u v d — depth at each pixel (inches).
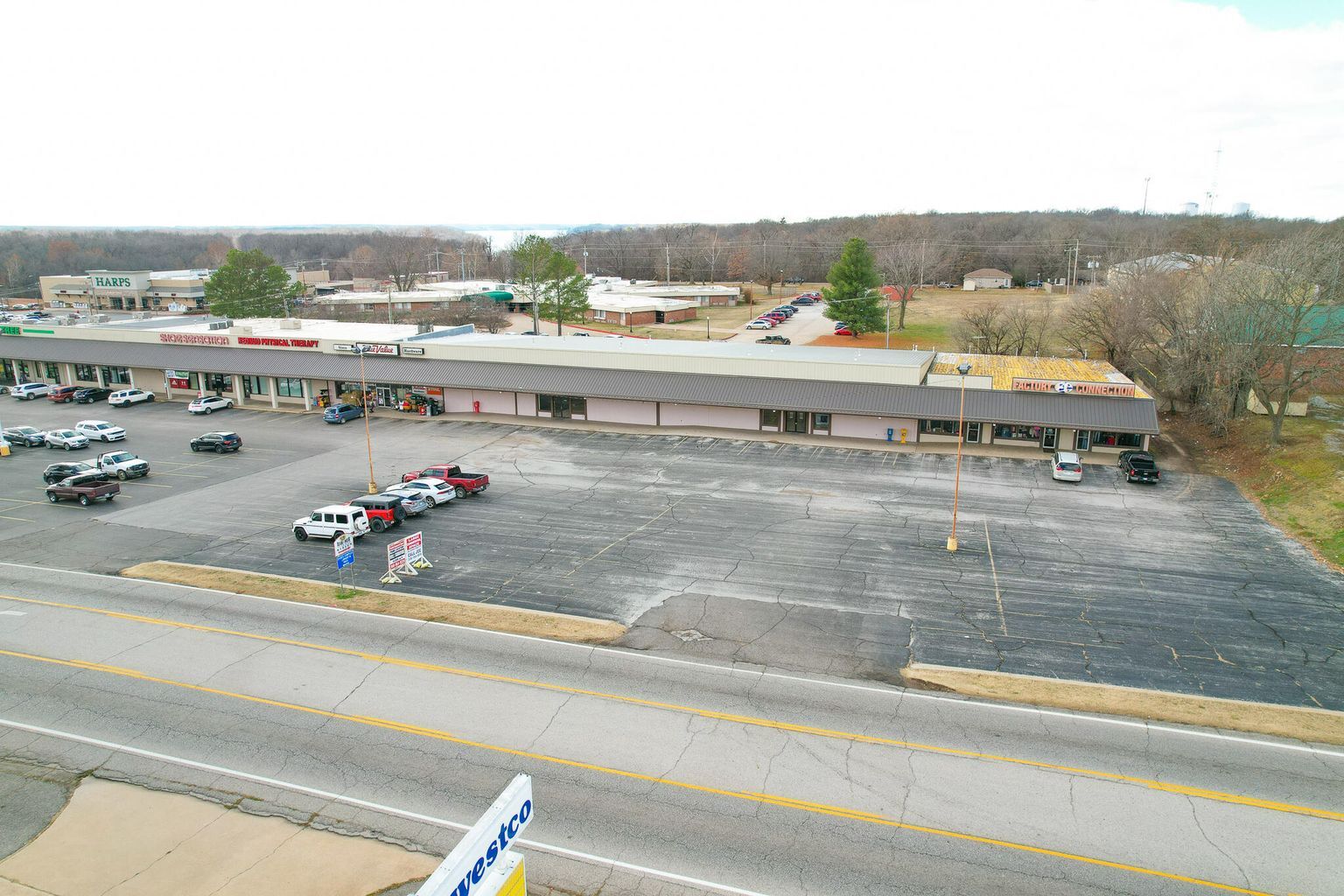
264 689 1038.4
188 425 2628.0
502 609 1256.8
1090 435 2164.1
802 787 834.8
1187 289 2709.2
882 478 1951.3
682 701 997.2
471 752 900.6
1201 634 1169.4
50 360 3186.5
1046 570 1395.2
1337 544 1485.0
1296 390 2325.3
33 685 1055.6
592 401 2564.0
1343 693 1014.4
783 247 7623.0
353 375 2723.9
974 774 855.7
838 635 1165.7
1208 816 789.2
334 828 788.6
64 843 777.6
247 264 4466.0
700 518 1668.3
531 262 4133.9
